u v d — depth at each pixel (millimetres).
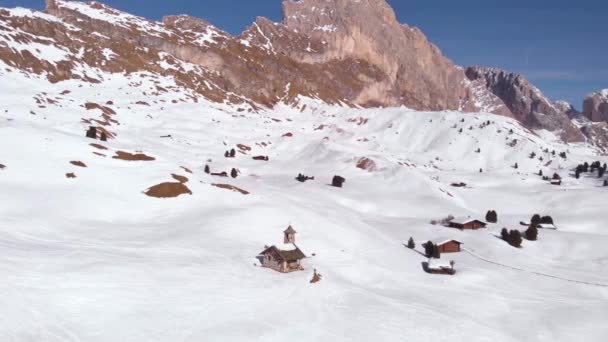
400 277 64625
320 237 74375
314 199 111562
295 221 78938
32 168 78375
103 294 41938
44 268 44438
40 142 87875
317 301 50188
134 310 40594
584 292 64312
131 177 85812
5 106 126562
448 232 92125
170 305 42781
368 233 84375
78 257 49438
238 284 50656
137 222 70875
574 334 50906
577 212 115250
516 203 126562
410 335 45031
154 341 36562
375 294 55500
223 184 95250
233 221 73688
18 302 37219
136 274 47562
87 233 60812
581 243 88062
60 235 58031
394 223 98875
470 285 63906
